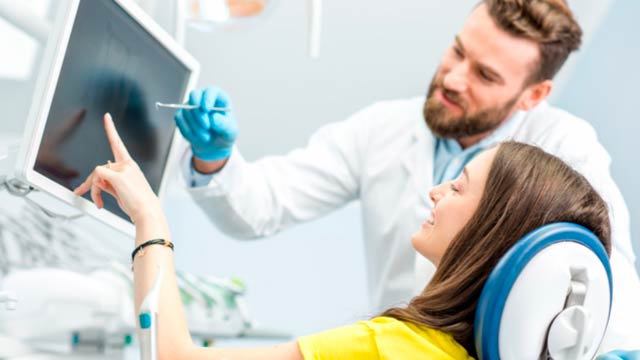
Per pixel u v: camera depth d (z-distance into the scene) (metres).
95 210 1.24
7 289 1.84
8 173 1.18
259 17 1.69
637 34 2.71
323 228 3.00
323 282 3.00
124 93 1.28
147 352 0.90
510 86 1.80
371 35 2.87
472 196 1.09
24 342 1.81
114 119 1.26
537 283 0.96
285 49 2.88
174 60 1.43
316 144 2.10
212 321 2.28
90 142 1.21
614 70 2.76
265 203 1.95
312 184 2.04
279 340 2.41
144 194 1.14
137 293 1.07
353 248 3.00
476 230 1.05
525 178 1.04
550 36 1.78
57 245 1.98
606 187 1.74
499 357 0.97
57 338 1.92
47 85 1.07
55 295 1.88
